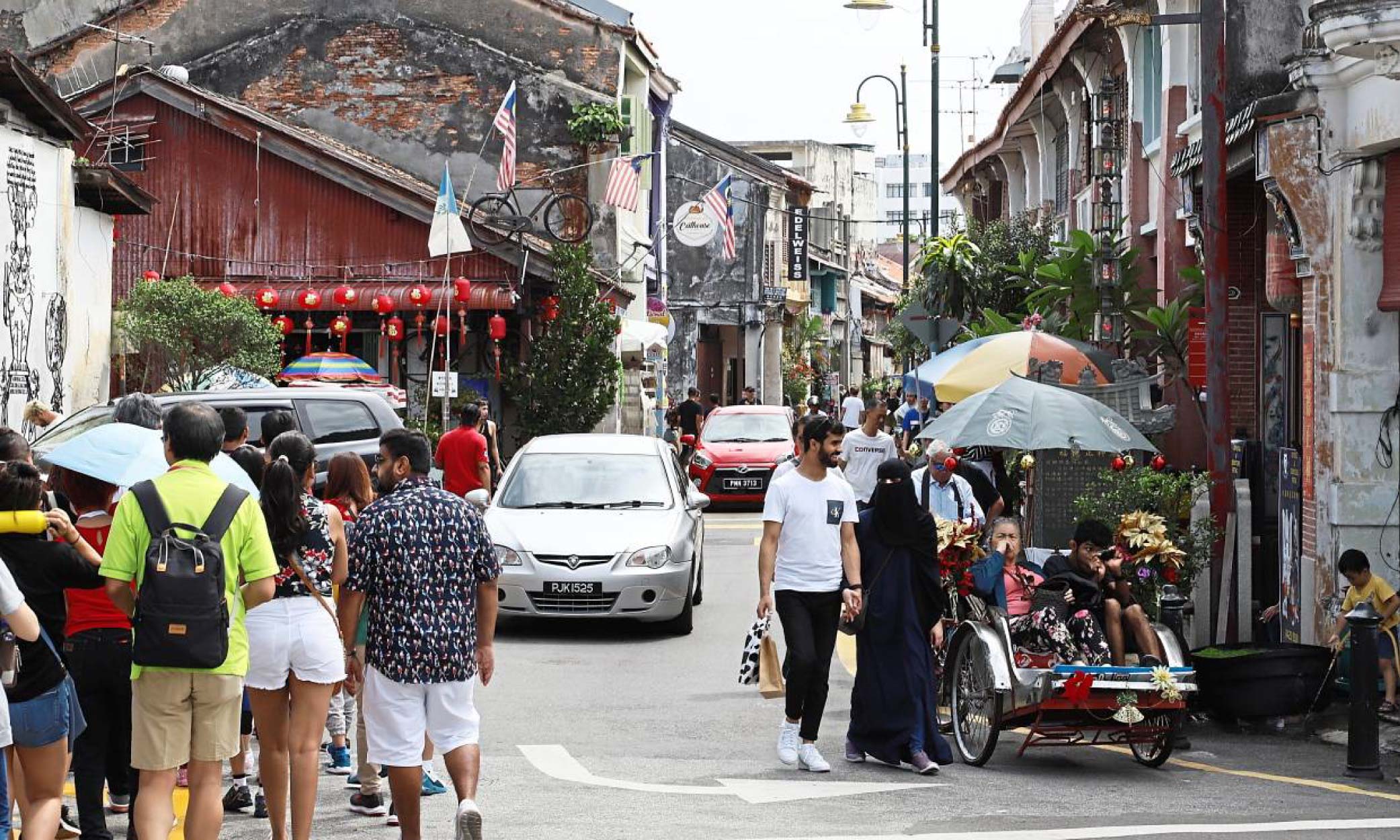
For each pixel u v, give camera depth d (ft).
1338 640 59.41
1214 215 61.82
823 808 43.16
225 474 37.58
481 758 49.90
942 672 54.90
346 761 48.08
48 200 92.07
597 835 39.42
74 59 169.68
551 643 75.20
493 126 167.32
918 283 153.58
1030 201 175.94
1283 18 70.69
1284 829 40.09
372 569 35.47
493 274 144.77
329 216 147.33
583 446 84.53
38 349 90.94
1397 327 63.57
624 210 165.68
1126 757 53.21
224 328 110.32
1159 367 94.73
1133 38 113.09
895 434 144.36
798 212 279.08
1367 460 63.52
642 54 178.19
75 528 36.37
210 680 33.24
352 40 168.96
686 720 57.57
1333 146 64.08
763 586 49.08
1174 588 55.26
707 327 270.46
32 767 34.35
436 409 145.69
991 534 53.88
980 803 44.24
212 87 169.99
